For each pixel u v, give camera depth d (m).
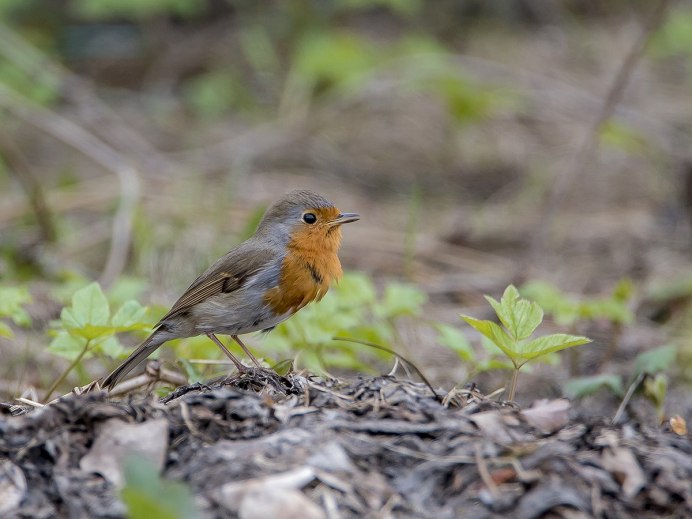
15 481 5.80
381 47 21.81
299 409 6.35
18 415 6.82
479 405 6.54
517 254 15.41
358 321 9.71
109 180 17.23
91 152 15.46
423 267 14.77
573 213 16.88
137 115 20.61
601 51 22.52
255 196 16.84
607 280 14.34
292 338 9.32
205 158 18.55
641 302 13.12
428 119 20.42
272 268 8.45
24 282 13.12
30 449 5.96
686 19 22.94
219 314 8.41
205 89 20.95
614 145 18.41
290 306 8.63
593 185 17.95
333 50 19.69
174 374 8.09
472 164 18.91
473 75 19.95
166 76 22.17
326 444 5.84
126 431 5.98
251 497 5.42
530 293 10.80
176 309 8.36
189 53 22.52
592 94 20.36
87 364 10.75
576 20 24.23
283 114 20.09
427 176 18.48
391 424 6.12
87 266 14.38
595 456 5.86
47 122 15.75
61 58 22.11
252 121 20.47
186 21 23.38
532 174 18.19
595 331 12.35
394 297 10.05
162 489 5.13
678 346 11.83
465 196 17.75
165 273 13.81
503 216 16.67
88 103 19.56
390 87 19.69
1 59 18.70
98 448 5.93
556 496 5.45
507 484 5.62
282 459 5.73
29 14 22.48
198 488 5.56
